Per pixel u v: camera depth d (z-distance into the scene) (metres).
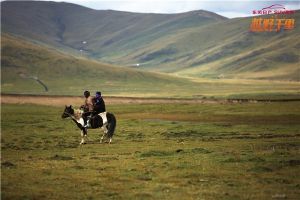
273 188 21.61
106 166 27.48
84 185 22.22
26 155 33.28
